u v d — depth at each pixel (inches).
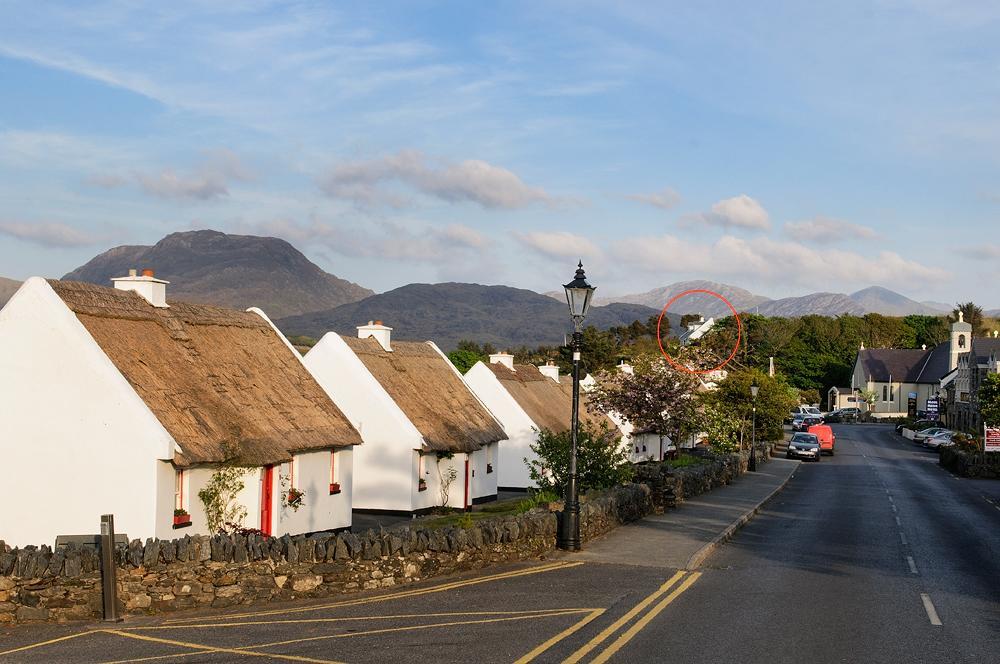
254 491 943.7
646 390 1729.8
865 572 800.3
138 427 824.9
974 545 1011.3
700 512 1218.0
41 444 837.8
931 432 3371.1
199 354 978.1
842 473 2233.0
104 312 893.8
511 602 624.1
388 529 720.3
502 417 1871.3
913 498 1619.1
